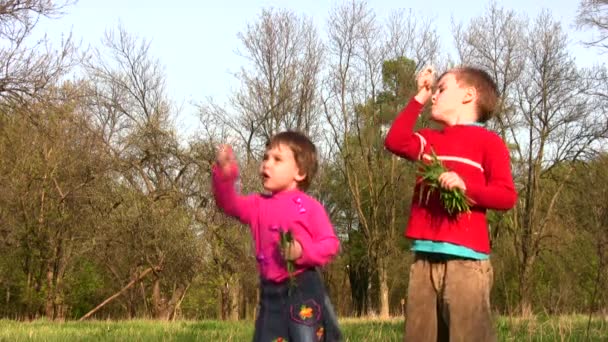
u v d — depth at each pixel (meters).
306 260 3.82
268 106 35.28
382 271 37.59
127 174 29.83
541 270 32.66
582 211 31.22
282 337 3.92
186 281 29.50
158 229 27.81
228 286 29.48
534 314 7.96
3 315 32.00
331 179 40.09
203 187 28.86
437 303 4.14
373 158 38.12
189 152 29.61
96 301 34.19
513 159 34.69
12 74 20.55
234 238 28.47
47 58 21.94
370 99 37.53
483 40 34.12
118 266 30.83
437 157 4.14
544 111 33.84
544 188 35.22
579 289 24.67
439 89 4.44
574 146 33.19
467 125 4.27
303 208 3.99
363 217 37.62
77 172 28.97
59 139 27.45
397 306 43.41
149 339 9.05
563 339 6.80
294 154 4.06
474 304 4.01
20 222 28.66
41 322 18.06
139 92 33.03
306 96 36.22
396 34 36.66
